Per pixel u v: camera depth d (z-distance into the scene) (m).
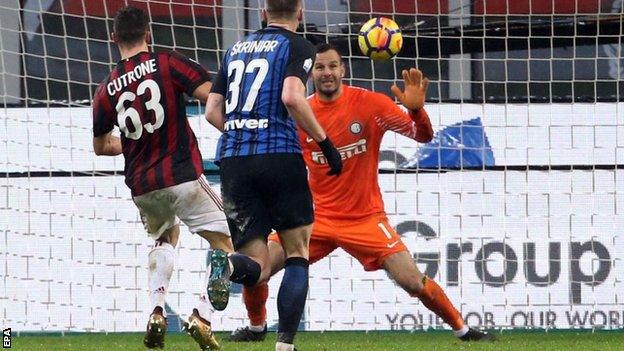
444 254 32.62
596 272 32.44
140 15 22.97
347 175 26.59
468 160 32.88
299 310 19.55
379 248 26.53
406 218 32.69
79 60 32.78
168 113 22.36
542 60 33.88
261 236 20.06
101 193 32.88
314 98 26.80
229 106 20.00
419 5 34.34
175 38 34.38
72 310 32.62
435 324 32.34
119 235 32.84
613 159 32.78
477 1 34.31
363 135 26.45
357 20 34.53
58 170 32.84
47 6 34.38
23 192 32.69
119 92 22.45
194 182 22.52
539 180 32.75
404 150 32.84
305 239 20.03
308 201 19.91
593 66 34.31
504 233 32.59
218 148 20.33
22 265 32.56
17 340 29.81
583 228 32.62
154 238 23.62
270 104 19.62
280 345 19.47
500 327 32.34
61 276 32.66
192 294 32.41
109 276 32.81
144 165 22.47
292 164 19.64
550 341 28.12
